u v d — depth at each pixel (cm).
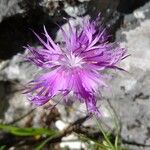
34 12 8
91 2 8
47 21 9
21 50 9
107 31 9
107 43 8
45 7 8
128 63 9
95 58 7
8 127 9
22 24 9
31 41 9
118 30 9
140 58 9
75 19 8
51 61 7
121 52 7
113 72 9
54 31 9
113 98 9
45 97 7
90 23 8
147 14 9
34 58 7
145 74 9
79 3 8
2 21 9
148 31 9
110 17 9
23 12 8
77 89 7
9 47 9
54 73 7
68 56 7
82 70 7
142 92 9
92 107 7
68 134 9
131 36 9
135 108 9
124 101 9
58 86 7
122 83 9
